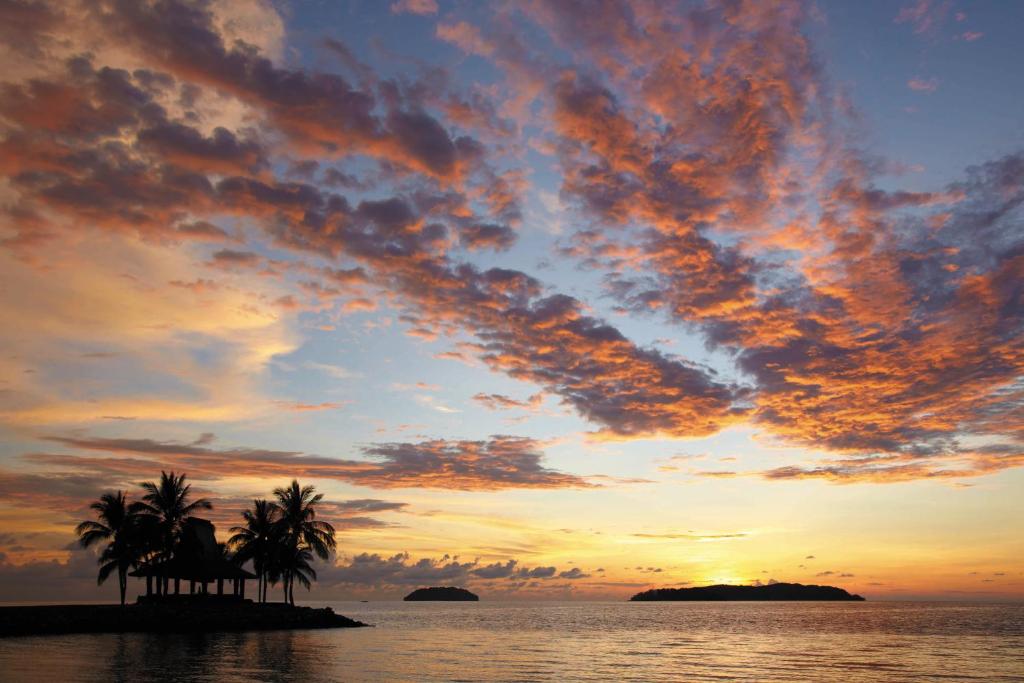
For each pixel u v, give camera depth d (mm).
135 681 39062
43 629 68062
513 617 195125
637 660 61094
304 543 92562
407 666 51969
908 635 102625
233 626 79125
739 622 153625
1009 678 50781
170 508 79125
